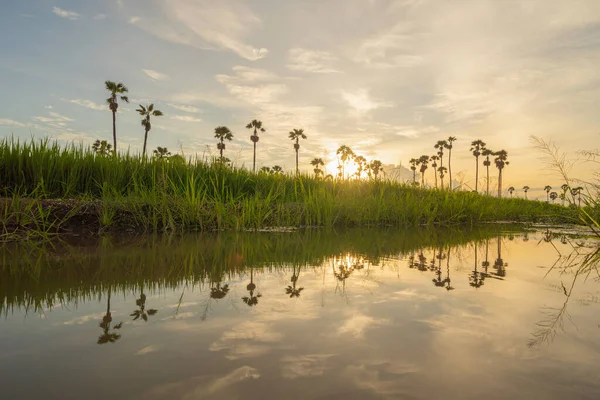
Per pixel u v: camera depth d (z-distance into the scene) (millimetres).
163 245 4230
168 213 5820
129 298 1920
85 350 1213
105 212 5516
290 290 2100
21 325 1476
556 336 1383
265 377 1024
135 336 1344
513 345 1295
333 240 5039
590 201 6145
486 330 1443
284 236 5469
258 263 3094
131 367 1082
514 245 4637
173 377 1022
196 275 2561
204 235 5387
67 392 936
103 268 2816
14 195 5250
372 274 2613
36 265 2932
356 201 8641
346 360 1145
